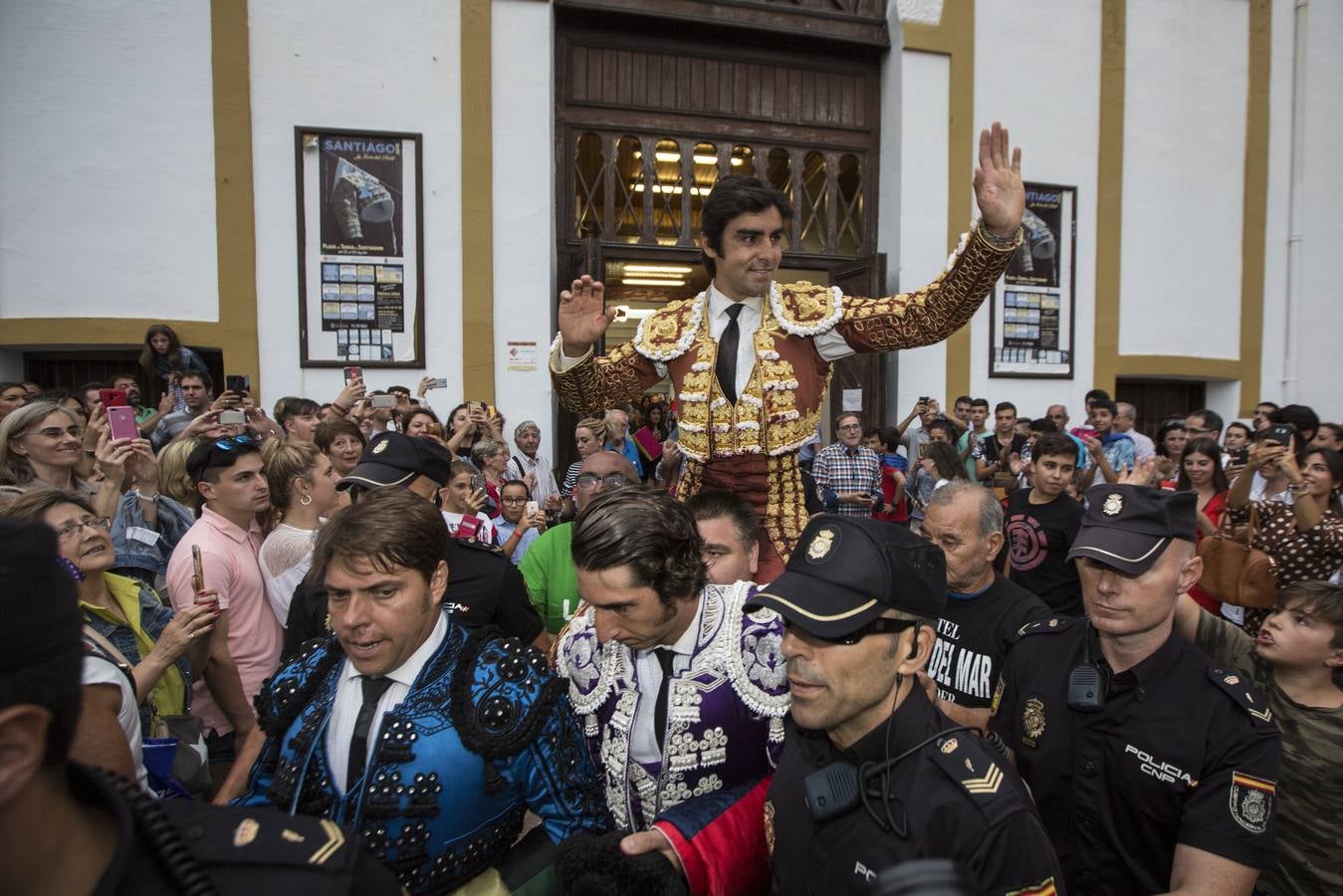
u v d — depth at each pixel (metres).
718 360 2.19
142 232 6.62
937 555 1.36
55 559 0.70
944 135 8.38
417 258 7.11
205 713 2.82
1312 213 9.44
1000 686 1.93
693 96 8.08
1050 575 3.56
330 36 6.90
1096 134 8.80
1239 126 9.23
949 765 1.24
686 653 1.63
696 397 2.16
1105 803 1.67
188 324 6.72
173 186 6.67
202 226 6.73
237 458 2.76
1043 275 8.74
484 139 7.20
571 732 1.59
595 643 1.71
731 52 8.13
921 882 0.68
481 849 1.51
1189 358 9.20
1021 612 2.32
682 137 8.09
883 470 7.12
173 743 1.97
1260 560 3.33
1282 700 2.05
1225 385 9.50
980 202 1.93
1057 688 1.77
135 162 6.59
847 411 8.36
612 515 1.50
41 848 0.70
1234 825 1.51
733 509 2.00
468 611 2.36
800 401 2.18
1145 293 9.05
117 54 6.52
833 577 1.28
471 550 2.47
